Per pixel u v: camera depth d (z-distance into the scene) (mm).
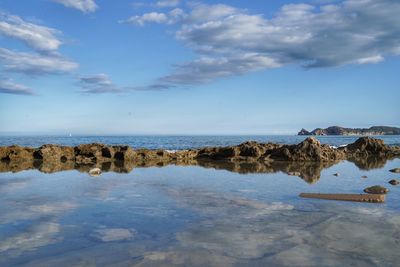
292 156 31516
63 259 7035
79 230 9047
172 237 8469
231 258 7086
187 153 34969
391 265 6754
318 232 8875
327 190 15250
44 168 24797
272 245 7879
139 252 7422
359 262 6895
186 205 12133
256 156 32344
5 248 7668
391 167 26141
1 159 31750
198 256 7184
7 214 10703
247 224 9648
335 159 33219
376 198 12812
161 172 22547
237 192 14742
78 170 23516
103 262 6879
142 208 11633
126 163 29953
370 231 8953
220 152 34156
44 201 12727
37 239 8297
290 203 12445
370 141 41188
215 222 9859
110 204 12258
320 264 6789
